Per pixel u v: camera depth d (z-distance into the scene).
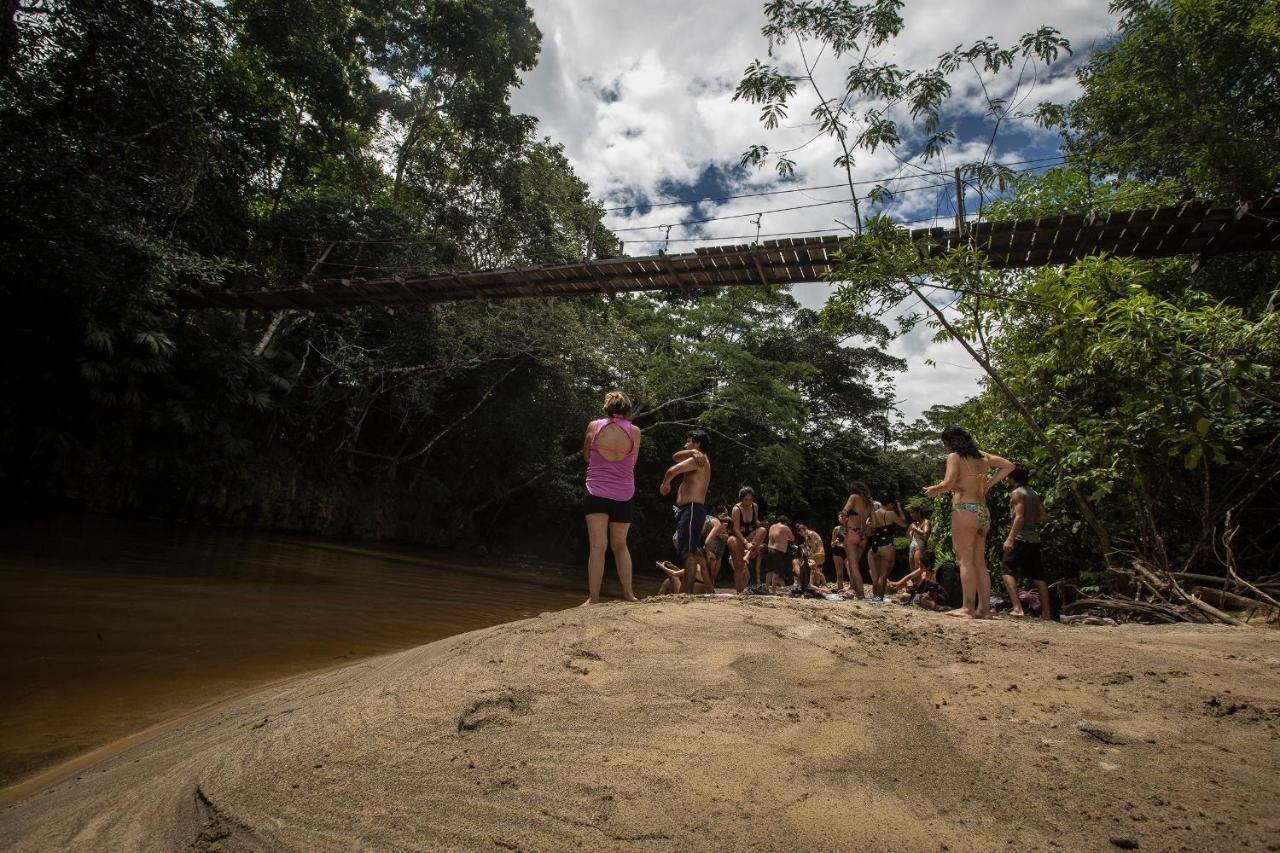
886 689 2.64
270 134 17.88
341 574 11.20
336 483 19.70
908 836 1.65
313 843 1.73
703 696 2.56
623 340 25.41
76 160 11.24
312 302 16.05
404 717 2.47
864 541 8.88
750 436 27.14
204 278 14.21
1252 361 6.30
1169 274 9.96
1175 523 7.93
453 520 23.56
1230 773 1.95
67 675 4.36
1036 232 9.43
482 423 22.84
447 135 25.03
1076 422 8.09
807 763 2.02
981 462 5.84
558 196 25.69
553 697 2.56
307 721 2.59
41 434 13.41
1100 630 4.24
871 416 36.06
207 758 2.47
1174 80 10.94
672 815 1.76
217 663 4.97
